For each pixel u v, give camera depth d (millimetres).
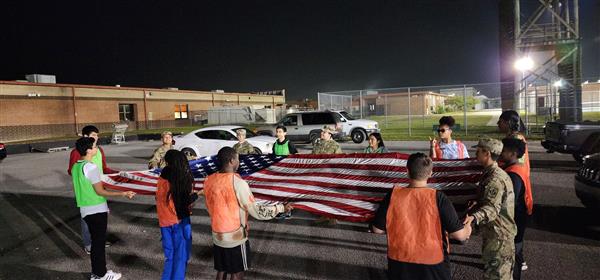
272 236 6301
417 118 41781
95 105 33625
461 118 38031
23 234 6938
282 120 20703
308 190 4922
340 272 4895
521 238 3904
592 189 6004
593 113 34719
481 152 3498
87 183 4648
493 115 43281
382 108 50156
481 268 4852
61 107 30938
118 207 8570
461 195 4215
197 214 7727
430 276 2797
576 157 11250
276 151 7539
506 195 3346
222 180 3764
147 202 9000
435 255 2799
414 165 2916
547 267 4777
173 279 4223
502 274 3398
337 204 4434
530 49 22453
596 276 4508
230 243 3736
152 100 39000
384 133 23312
